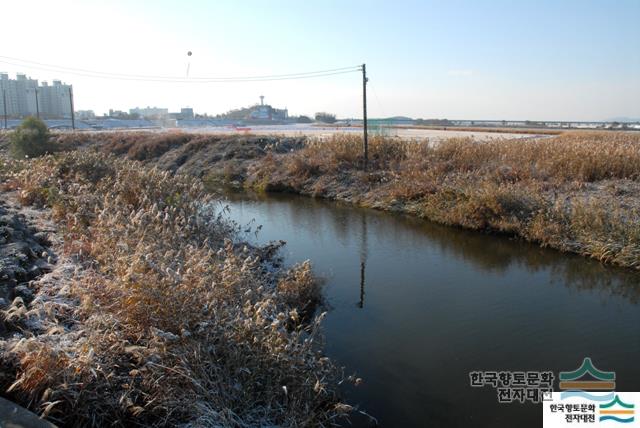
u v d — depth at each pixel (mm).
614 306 8281
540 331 7336
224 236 10008
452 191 14938
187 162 27609
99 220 7504
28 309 5207
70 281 5656
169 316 4883
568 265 10359
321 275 9367
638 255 9859
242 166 24516
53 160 13148
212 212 11250
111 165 13227
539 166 15664
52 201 9578
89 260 6809
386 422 5191
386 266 10383
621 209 11516
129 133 36969
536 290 9023
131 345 4613
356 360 6438
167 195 10789
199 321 4918
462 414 5359
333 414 5148
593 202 11844
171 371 4453
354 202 17594
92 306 4949
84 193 9578
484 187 13969
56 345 4359
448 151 19281
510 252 11328
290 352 4980
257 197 19609
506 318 7789
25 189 10539
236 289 6047
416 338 7078
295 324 7137
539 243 11633
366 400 5566
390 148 21078
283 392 4758
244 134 32000
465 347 6840
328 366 5609
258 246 11062
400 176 17922
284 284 7918
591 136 28234
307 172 20938
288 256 10898
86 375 4254
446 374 6148
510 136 35844
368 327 7418
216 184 23406
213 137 30172
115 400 4254
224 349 4777
